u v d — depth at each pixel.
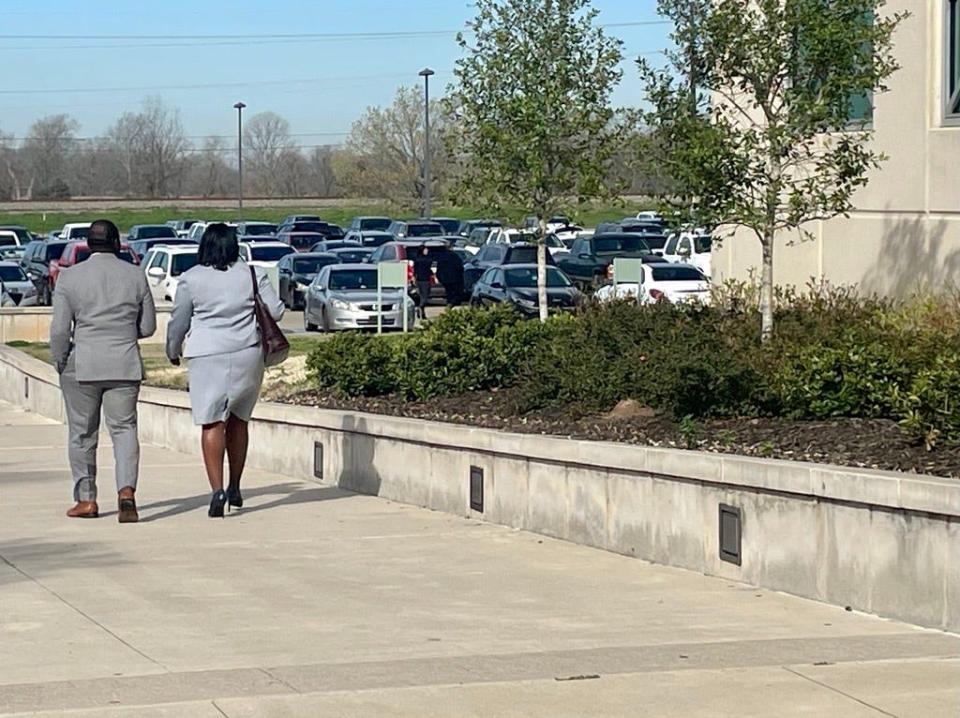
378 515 11.82
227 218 89.81
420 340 14.63
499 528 11.16
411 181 97.38
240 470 11.93
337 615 8.21
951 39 15.95
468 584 9.08
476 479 11.58
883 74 13.50
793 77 13.48
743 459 8.95
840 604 8.27
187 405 16.72
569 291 33.59
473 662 7.08
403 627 7.90
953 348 10.95
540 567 9.61
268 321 11.34
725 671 6.86
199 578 9.24
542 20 22.05
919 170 16.25
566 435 11.27
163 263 42.22
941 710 6.23
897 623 7.88
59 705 6.29
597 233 47.16
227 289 11.18
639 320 13.27
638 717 6.16
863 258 17.16
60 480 14.21
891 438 9.58
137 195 132.88
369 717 6.15
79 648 7.39
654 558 9.73
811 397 10.72
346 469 13.44
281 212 95.62
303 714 6.19
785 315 14.14
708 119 13.74
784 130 13.26
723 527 9.11
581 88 22.06
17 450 17.09
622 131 22.17
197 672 6.89
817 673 6.81
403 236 55.97
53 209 97.25
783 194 16.42
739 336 13.01
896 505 7.82
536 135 21.81
